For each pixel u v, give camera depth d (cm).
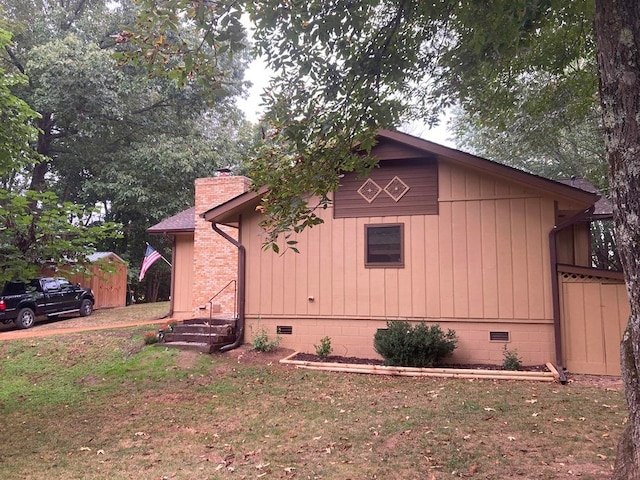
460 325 977
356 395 765
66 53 2211
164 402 775
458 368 919
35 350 1141
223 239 1463
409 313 1007
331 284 1061
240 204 1086
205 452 548
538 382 828
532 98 1299
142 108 2692
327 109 569
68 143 2642
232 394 798
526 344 939
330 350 1034
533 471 450
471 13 591
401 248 1021
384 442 550
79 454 564
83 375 972
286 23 492
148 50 484
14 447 602
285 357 1020
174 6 450
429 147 978
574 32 881
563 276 932
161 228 1605
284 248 1094
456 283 985
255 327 1100
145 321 1541
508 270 959
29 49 2395
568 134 2006
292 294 1084
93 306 1888
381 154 1019
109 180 2527
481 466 467
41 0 2594
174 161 2497
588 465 459
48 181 2711
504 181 970
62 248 696
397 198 1033
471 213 988
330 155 584
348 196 1064
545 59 952
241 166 2800
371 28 628
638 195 297
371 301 1033
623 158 304
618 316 895
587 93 1046
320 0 498
